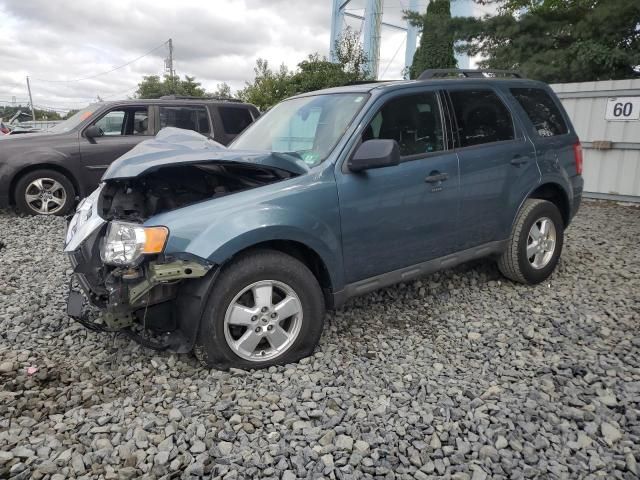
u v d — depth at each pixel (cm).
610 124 906
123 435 264
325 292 360
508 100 467
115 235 306
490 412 284
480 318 419
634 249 614
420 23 1515
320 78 2081
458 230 420
